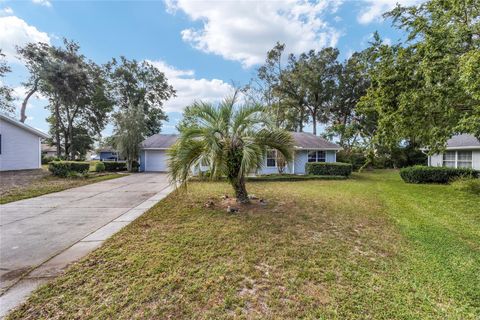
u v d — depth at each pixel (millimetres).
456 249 3658
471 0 5246
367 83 23891
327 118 27516
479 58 4164
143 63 28422
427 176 11664
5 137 13992
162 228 4523
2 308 2178
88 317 2082
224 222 4910
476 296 2465
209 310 2213
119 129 18891
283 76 25422
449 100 5754
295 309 2244
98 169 18516
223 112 6234
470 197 7852
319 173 14875
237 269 2965
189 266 3023
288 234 4238
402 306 2297
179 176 5918
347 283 2691
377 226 4793
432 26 5770
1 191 8594
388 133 7066
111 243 3762
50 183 10961
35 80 23078
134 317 2094
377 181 12805
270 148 6867
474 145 11641
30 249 3549
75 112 26031
